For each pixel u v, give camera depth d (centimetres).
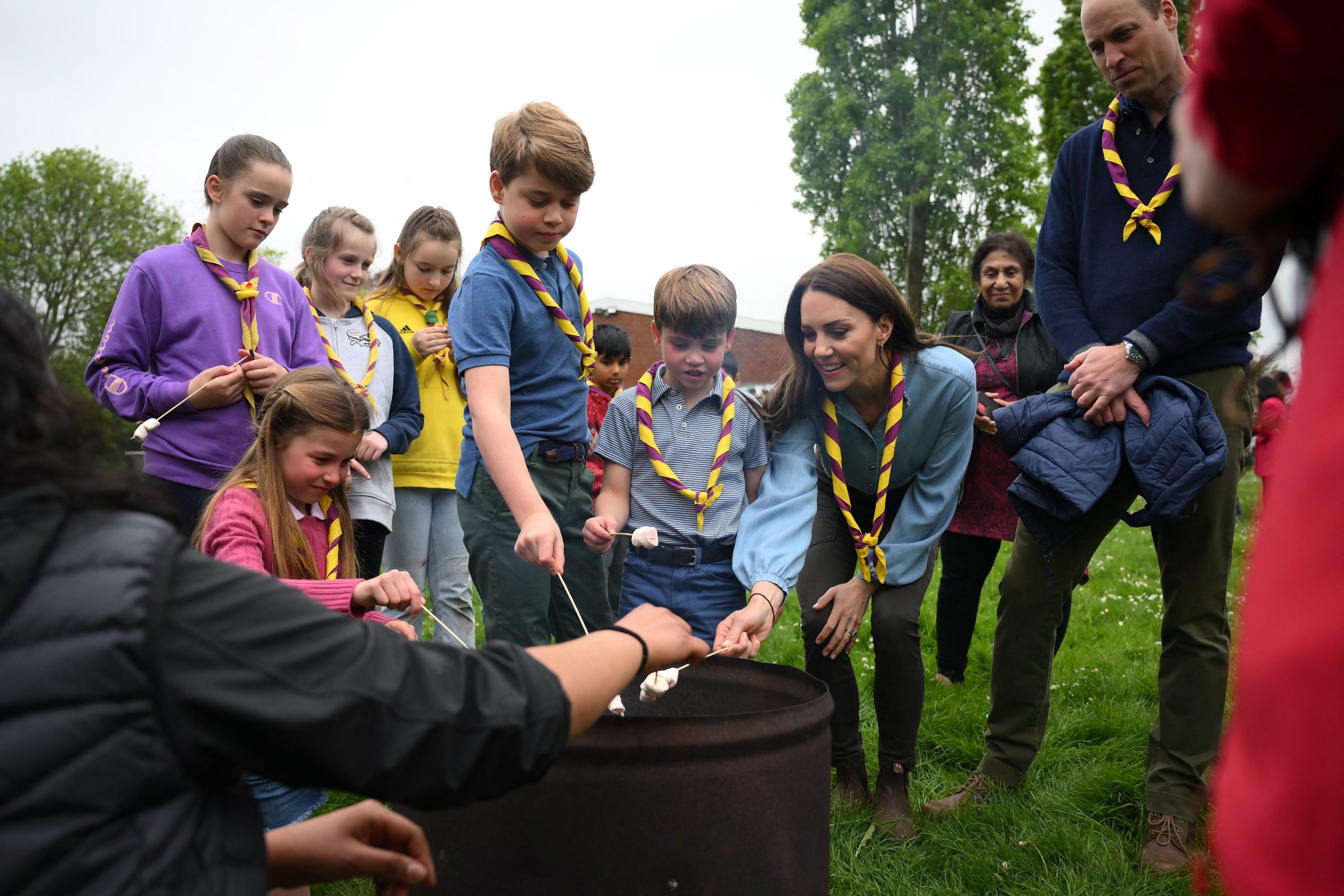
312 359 328
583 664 118
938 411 272
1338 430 71
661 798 149
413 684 101
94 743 83
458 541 401
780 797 156
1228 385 257
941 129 2797
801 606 285
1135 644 454
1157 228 261
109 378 290
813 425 287
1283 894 69
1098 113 2183
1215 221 91
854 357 258
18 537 86
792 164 3056
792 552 259
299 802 227
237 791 99
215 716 90
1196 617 257
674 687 226
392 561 392
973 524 386
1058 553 274
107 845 84
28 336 94
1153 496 243
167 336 299
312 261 372
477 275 248
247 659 92
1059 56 2242
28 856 81
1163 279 262
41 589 85
